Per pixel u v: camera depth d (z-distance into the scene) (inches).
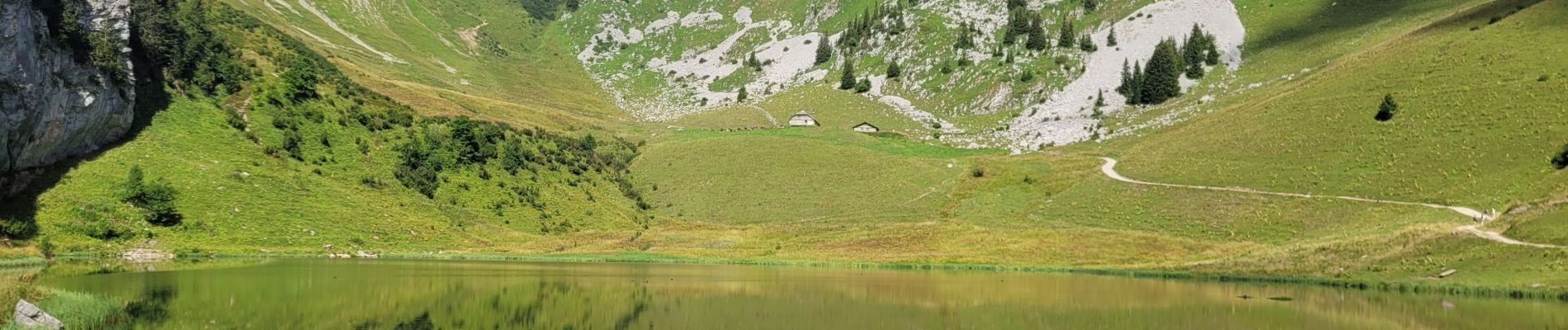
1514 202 3565.5
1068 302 2428.6
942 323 2062.0
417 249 3924.7
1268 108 5969.5
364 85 6451.8
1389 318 2042.3
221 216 3649.1
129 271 2684.5
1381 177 4274.1
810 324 2026.3
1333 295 2556.6
